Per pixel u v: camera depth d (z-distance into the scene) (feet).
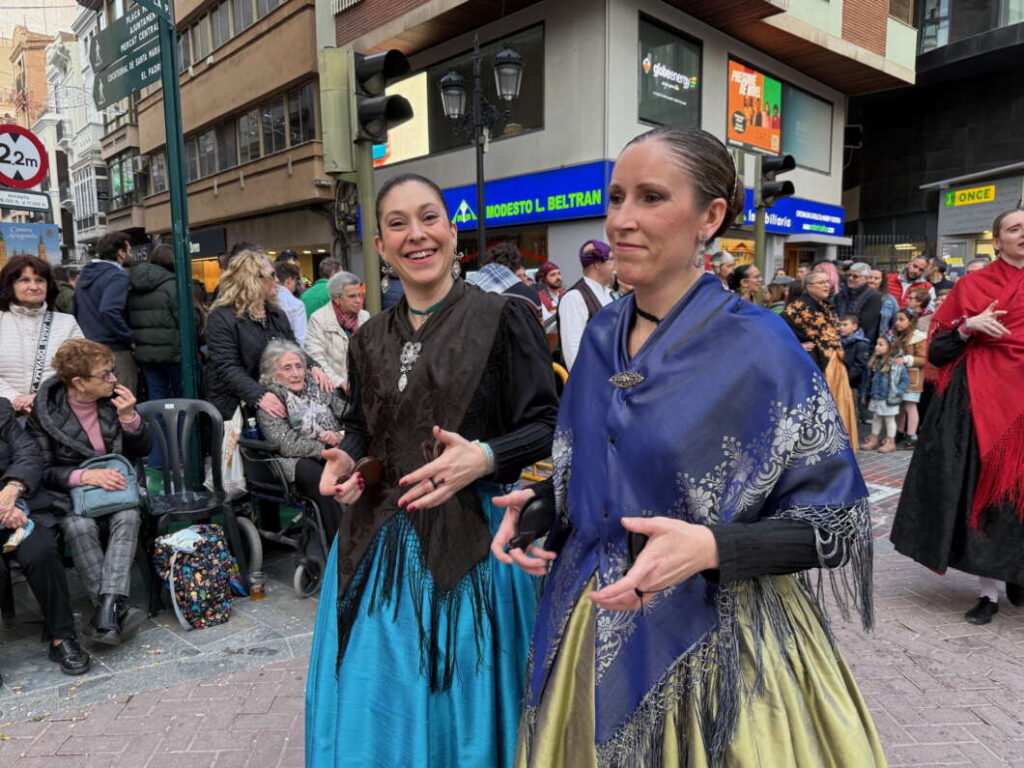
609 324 4.30
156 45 13.52
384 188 5.64
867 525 3.75
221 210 62.13
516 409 5.59
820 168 52.11
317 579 12.53
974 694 9.37
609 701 3.88
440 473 4.93
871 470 21.84
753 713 3.76
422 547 5.39
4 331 13.07
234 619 11.66
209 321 13.12
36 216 34.24
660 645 3.82
